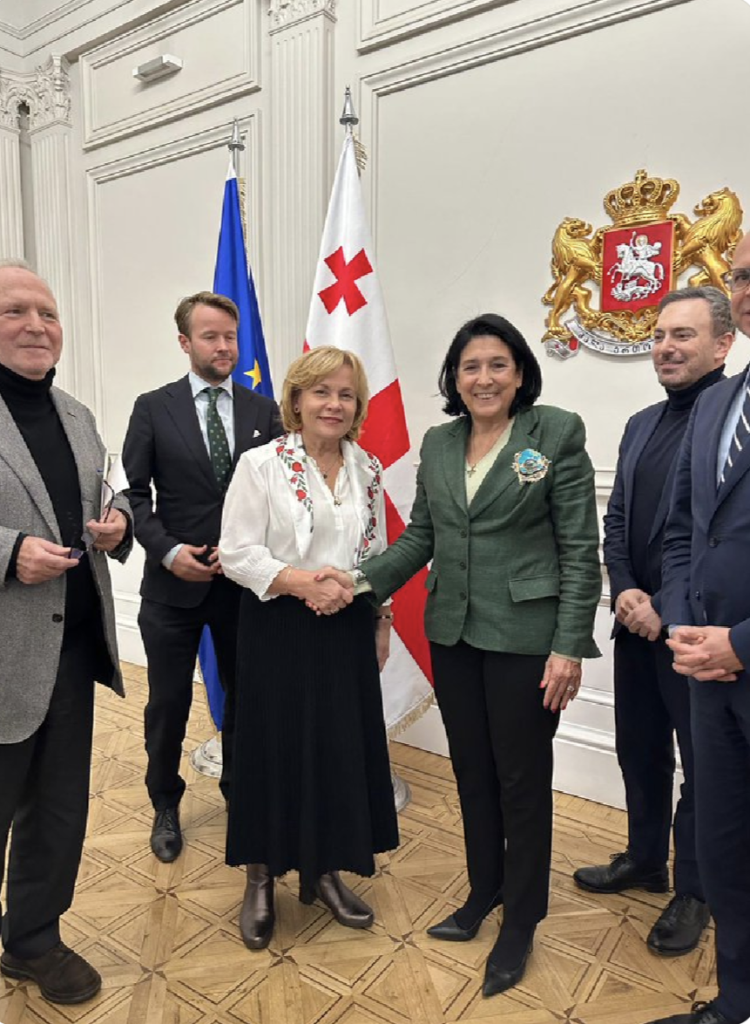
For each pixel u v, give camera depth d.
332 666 1.83
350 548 1.85
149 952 1.86
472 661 1.76
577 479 1.67
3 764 1.55
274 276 3.46
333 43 3.21
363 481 1.92
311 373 1.77
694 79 2.39
